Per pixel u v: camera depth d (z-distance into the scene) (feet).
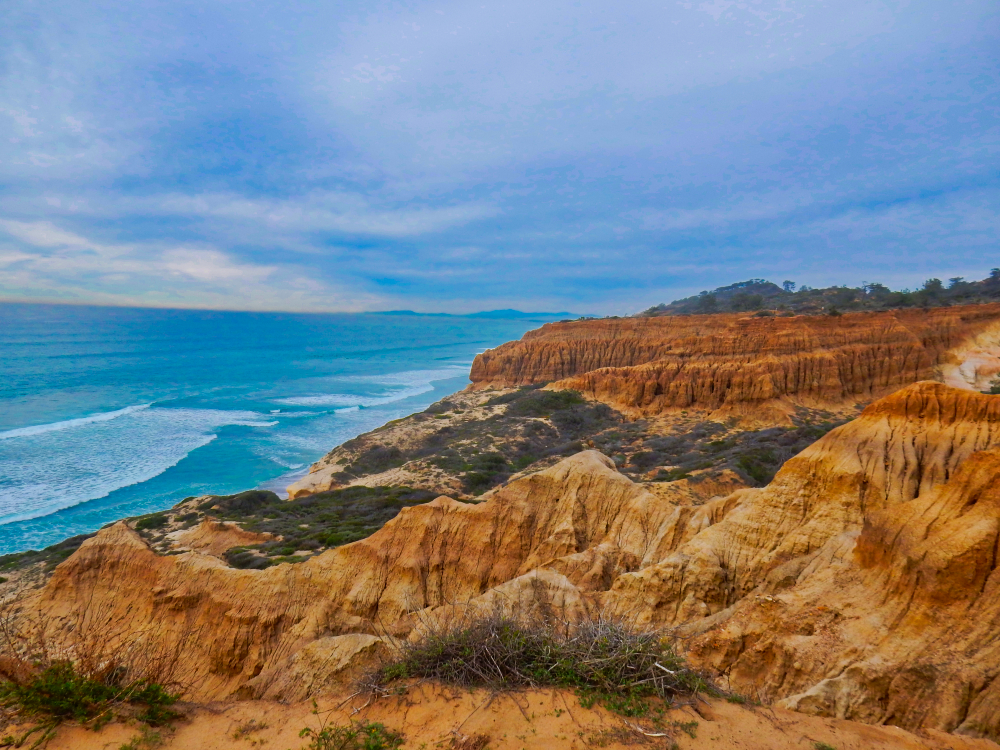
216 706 28.17
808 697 33.58
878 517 44.11
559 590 53.67
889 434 62.54
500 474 169.78
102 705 25.29
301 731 25.03
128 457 216.95
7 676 26.16
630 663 26.68
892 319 232.73
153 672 29.37
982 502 39.70
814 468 61.26
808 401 212.23
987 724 29.45
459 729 23.61
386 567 81.46
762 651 40.16
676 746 22.08
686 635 46.52
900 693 32.42
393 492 149.48
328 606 75.10
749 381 216.74
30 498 166.71
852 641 37.11
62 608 82.79
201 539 116.47
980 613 34.19
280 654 69.46
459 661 27.55
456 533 85.71
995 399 61.57
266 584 76.89
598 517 86.53
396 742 23.43
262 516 132.87
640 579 56.85
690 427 203.31
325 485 172.65
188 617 75.61
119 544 89.45
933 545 38.09
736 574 56.95
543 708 24.76
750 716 24.79
